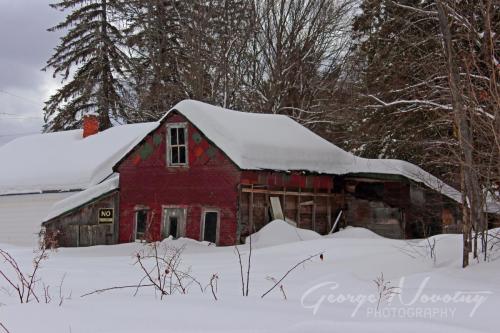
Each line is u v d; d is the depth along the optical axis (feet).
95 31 130.00
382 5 71.31
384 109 69.46
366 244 39.96
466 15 47.09
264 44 114.21
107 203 69.62
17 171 92.17
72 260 42.22
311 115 106.22
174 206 64.18
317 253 36.83
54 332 14.58
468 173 29.81
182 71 116.37
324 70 113.09
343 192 72.02
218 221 60.34
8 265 38.09
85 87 128.57
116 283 26.96
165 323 15.52
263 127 68.69
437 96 60.39
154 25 119.55
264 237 55.98
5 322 15.55
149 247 50.98
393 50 66.80
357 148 78.28
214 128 62.54
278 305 18.69
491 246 30.55
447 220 65.98
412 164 69.31
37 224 83.92
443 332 14.40
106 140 90.68
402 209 67.97
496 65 29.37
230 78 112.68
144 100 114.73
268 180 61.87
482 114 31.53
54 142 99.45
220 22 113.19
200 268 33.32
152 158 66.74
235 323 15.49
